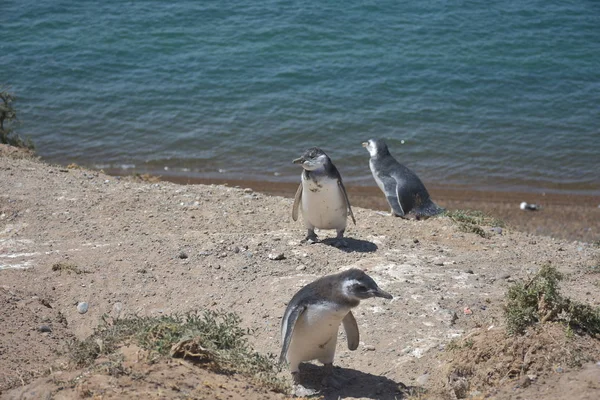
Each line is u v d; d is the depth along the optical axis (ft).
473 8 99.60
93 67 83.61
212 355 19.69
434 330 24.17
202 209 38.83
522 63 85.76
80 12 97.30
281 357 19.10
